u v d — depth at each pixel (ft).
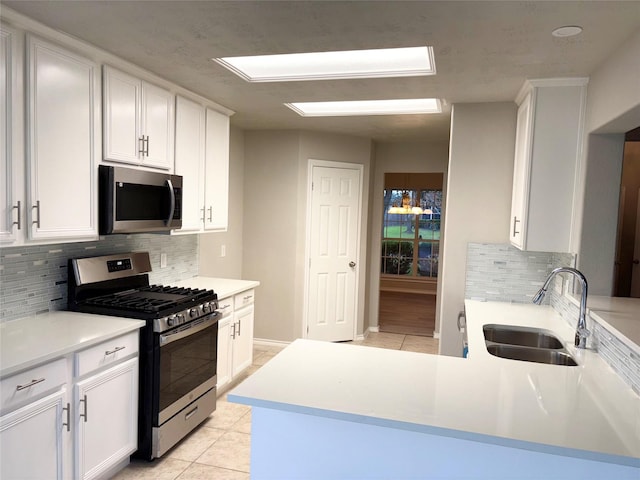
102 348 7.76
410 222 31.63
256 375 6.24
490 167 11.60
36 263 8.59
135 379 8.68
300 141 16.56
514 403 5.53
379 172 19.19
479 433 4.76
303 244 16.93
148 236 11.75
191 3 6.38
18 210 6.99
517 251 11.66
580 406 5.50
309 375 6.28
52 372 6.81
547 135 9.50
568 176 9.50
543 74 9.02
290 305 16.98
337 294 17.90
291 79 9.95
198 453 9.61
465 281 12.01
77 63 7.90
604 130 8.63
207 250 14.90
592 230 9.07
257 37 7.58
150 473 8.80
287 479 5.89
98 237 8.63
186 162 11.20
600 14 6.24
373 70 9.48
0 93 6.64
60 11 6.69
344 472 5.67
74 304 9.14
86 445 7.53
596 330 7.90
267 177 16.98
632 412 5.36
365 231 18.31
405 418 5.04
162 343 8.82
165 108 10.30
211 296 10.77
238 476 8.79
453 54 8.03
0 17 6.56
